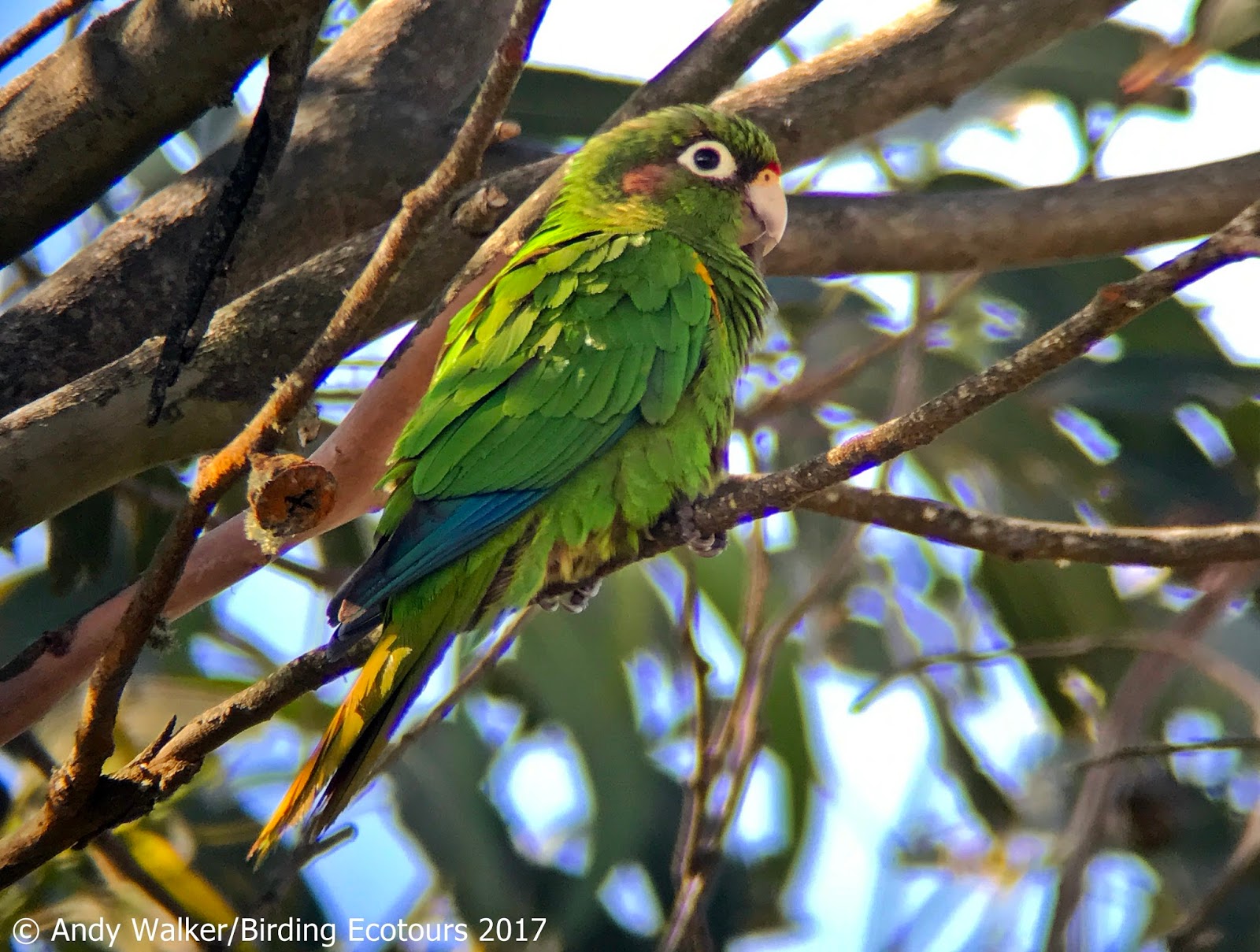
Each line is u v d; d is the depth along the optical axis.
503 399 7.08
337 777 5.94
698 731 7.76
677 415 7.36
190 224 8.44
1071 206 8.42
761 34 7.70
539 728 10.81
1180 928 8.58
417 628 6.54
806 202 8.73
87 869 9.22
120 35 6.16
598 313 7.37
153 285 8.32
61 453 7.09
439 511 6.70
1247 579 9.29
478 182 8.83
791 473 6.00
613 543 7.32
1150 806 9.78
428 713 7.74
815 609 11.62
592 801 10.12
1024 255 8.52
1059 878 8.90
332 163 8.92
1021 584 10.52
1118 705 8.96
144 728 9.62
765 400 10.48
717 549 7.34
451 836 9.88
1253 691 8.46
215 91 6.17
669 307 7.48
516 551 6.97
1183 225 8.28
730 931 9.88
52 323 8.16
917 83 8.37
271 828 5.80
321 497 4.78
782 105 8.52
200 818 9.95
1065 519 10.71
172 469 10.01
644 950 9.80
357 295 4.55
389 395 7.29
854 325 10.98
